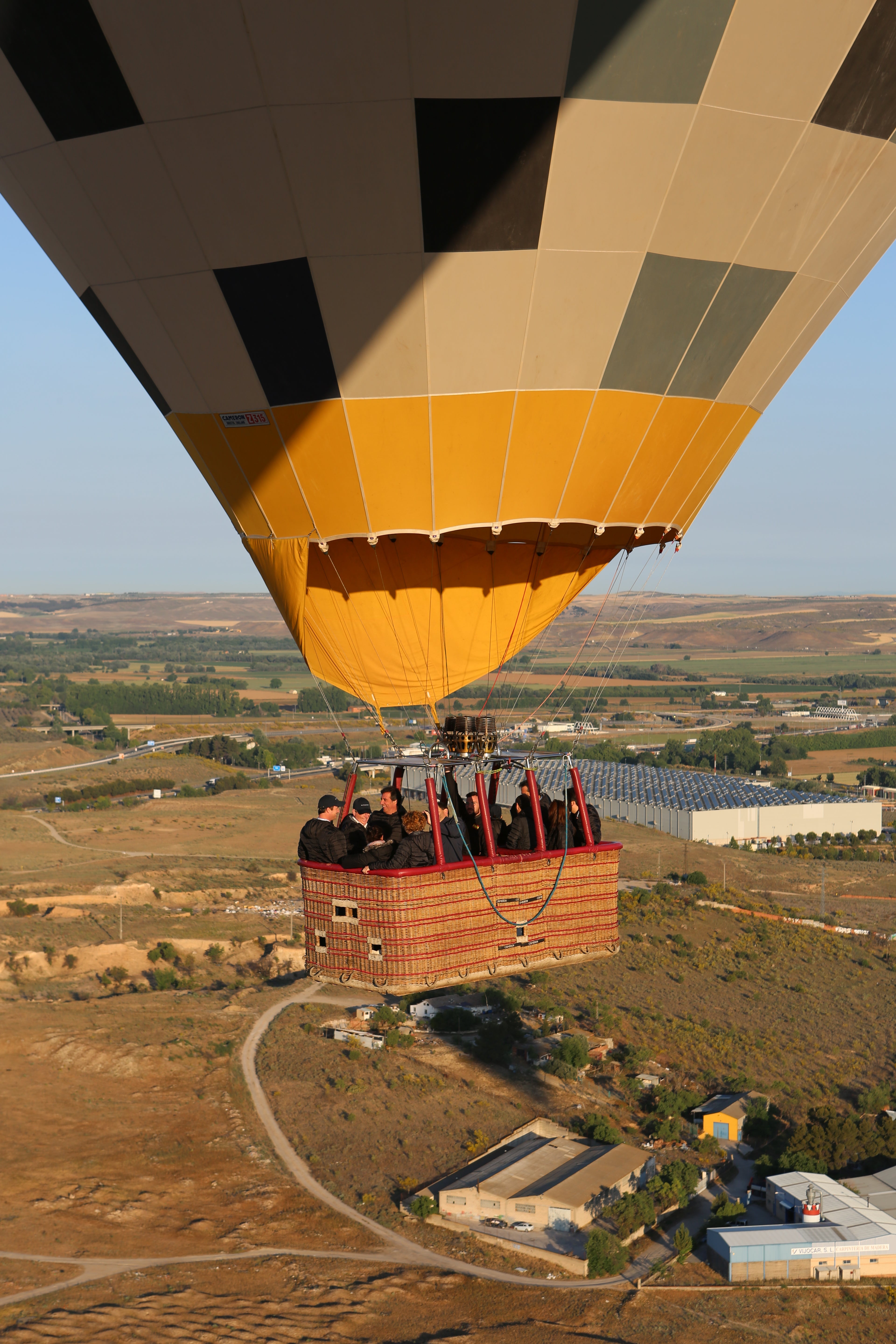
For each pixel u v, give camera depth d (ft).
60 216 39.70
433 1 32.09
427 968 36.32
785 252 39.52
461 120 34.30
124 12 33.37
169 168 36.17
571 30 32.96
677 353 40.14
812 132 36.76
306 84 33.71
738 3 33.50
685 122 35.47
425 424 39.22
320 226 36.14
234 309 38.45
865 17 34.45
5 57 35.35
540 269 37.11
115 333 42.37
